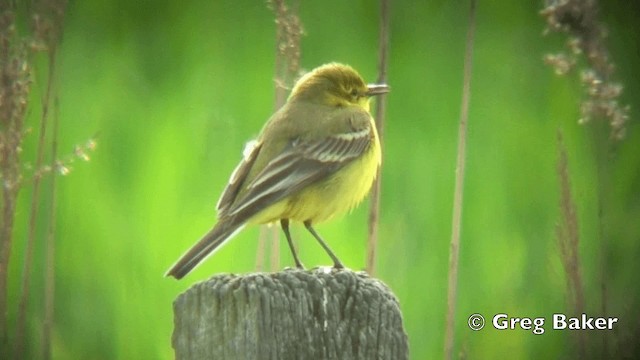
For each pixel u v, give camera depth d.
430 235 13.52
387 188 13.90
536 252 13.48
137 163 14.05
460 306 13.08
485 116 14.92
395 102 15.13
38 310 13.28
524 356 12.84
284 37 11.40
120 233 13.55
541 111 14.99
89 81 15.39
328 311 7.31
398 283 13.12
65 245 13.57
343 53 15.81
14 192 10.71
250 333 7.20
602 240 11.74
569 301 11.23
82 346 13.12
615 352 11.70
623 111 11.05
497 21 16.41
